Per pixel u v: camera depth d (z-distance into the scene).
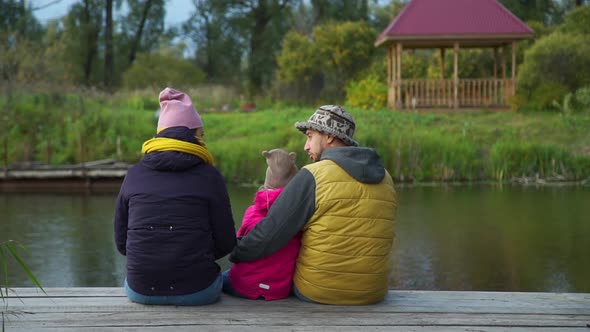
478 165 18.73
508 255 9.27
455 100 25.33
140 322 3.53
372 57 33.34
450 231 11.05
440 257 9.23
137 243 3.61
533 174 18.48
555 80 25.09
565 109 23.28
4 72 26.66
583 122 22.03
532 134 21.23
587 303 4.05
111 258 9.20
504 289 7.61
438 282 7.96
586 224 11.45
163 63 37.78
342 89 32.94
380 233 3.71
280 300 3.89
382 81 30.12
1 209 13.90
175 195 3.59
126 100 27.83
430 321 3.67
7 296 3.76
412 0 25.91
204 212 3.64
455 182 18.12
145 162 3.68
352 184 3.65
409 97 25.80
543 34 31.42
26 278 8.14
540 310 3.90
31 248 9.87
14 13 45.25
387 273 3.88
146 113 24.48
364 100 27.44
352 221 3.66
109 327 3.47
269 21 45.28
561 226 11.34
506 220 11.99
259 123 22.81
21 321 3.57
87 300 3.88
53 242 10.30
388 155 18.67
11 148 20.41
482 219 12.13
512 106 24.75
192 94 31.67
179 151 3.63
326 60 32.75
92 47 45.09
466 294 4.19
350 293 3.78
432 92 25.58
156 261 3.58
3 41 28.12
